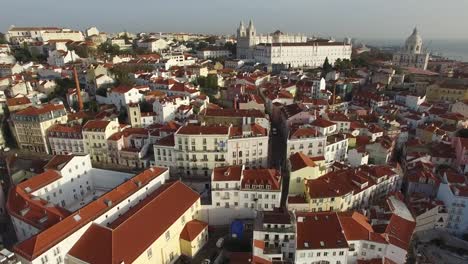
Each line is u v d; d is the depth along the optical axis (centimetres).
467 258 10781
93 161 15600
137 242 8656
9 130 17150
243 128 14138
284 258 9781
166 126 15400
